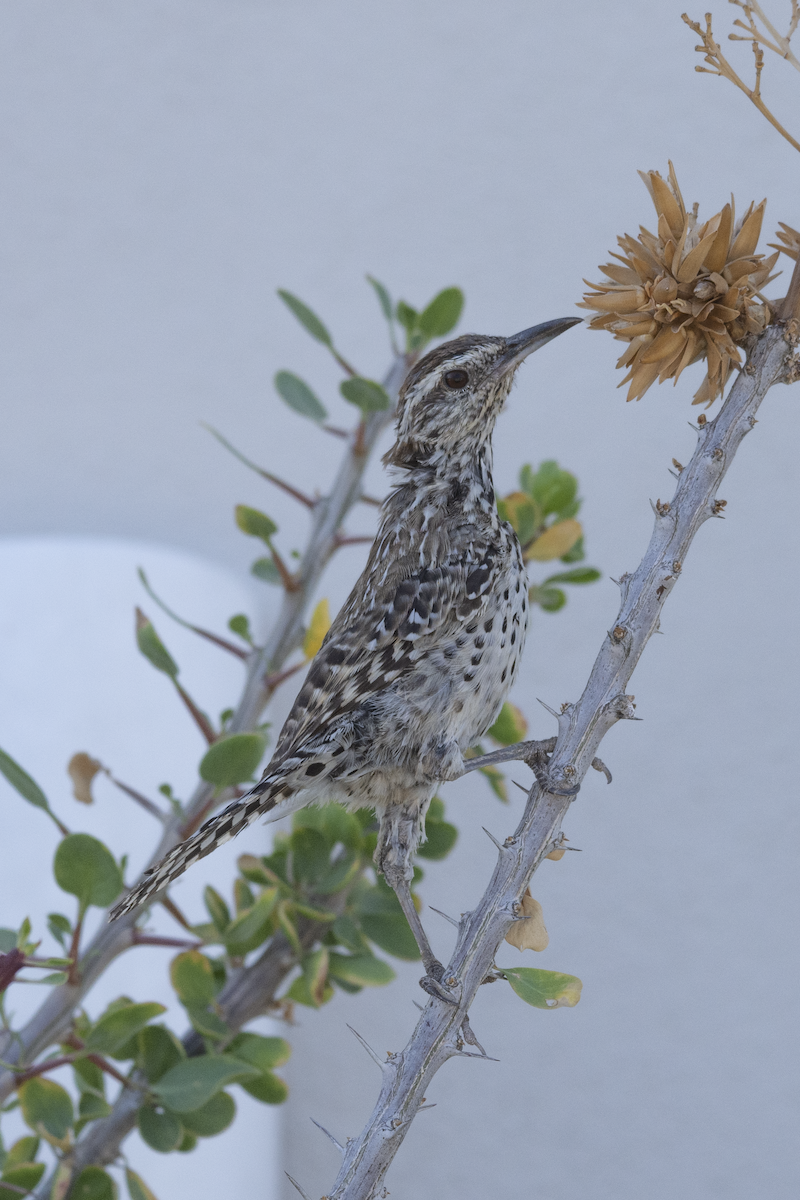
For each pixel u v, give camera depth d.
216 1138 4.71
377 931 4.58
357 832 4.59
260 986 4.57
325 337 4.58
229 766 4.55
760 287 4.48
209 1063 4.55
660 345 4.48
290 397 4.60
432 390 4.59
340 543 4.59
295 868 4.58
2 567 4.73
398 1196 4.77
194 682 4.72
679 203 4.48
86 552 4.73
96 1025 4.54
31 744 4.70
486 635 4.56
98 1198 4.55
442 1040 4.48
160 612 4.73
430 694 4.55
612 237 4.78
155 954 4.70
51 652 4.71
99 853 4.54
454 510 4.58
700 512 4.48
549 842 4.49
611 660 4.49
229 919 4.58
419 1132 4.77
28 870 4.69
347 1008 4.77
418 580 4.57
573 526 4.58
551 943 4.77
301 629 4.59
